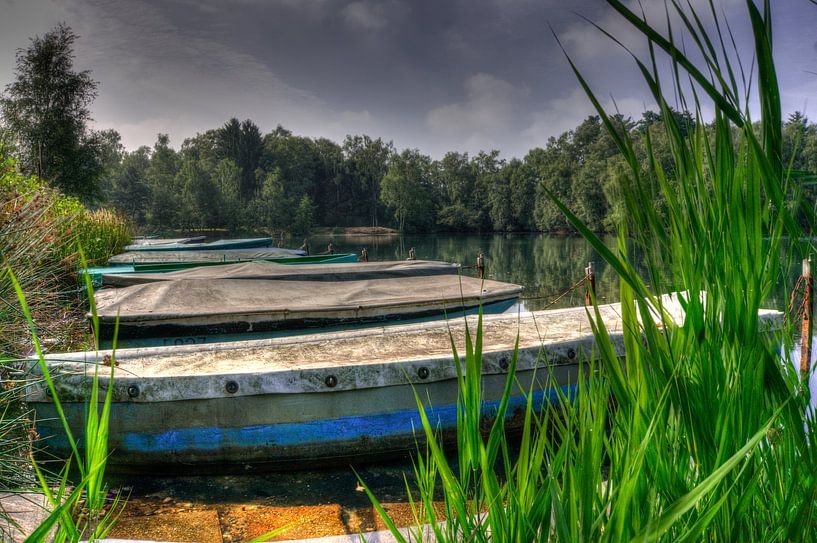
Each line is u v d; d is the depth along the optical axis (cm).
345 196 11019
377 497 439
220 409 480
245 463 486
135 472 475
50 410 449
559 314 738
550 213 7225
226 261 1598
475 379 105
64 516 98
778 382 88
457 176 9450
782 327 102
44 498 268
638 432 90
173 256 1664
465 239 6875
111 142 11138
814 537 80
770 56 71
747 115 74
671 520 62
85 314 603
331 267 1308
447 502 116
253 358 546
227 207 8431
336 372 498
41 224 363
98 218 1795
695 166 87
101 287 1050
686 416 86
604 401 95
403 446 518
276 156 10762
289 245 5538
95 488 104
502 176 8756
